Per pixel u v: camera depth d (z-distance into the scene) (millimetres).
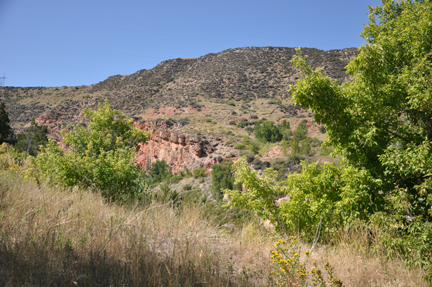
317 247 4629
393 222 4691
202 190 41312
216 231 4434
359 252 4223
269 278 2936
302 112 74250
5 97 134500
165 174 52438
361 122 6031
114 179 8266
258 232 5027
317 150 46656
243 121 70250
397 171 5184
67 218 3596
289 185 6383
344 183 5934
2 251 2523
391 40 6211
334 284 2822
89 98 121562
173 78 117688
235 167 6641
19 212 3527
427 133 5680
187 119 70812
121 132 24062
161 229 4055
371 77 5965
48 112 101938
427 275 3471
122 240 3289
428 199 4273
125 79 140375
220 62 118188
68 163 7930
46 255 2613
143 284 2475
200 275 2779
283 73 100562
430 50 5680
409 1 6699
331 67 95062
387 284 3248
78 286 2246
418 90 5078
